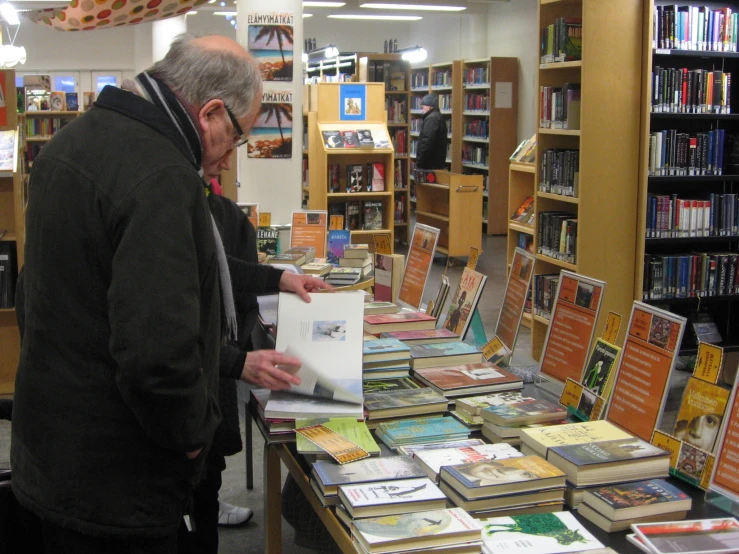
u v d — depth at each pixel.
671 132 4.89
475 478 1.59
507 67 11.70
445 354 2.42
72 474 1.43
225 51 1.55
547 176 5.21
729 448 1.60
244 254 2.71
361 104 7.92
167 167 1.39
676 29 4.80
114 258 1.35
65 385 1.43
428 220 10.45
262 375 1.88
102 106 1.48
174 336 1.32
